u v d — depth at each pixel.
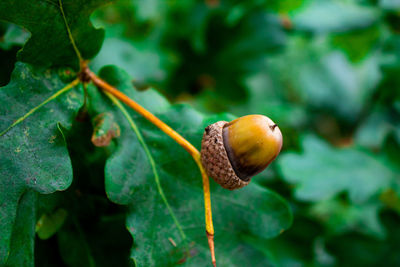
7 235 0.24
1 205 0.24
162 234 0.26
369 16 0.47
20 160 0.24
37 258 0.27
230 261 0.26
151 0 0.43
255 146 0.25
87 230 0.28
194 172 0.26
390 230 0.41
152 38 0.44
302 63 0.62
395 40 0.43
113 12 0.45
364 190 0.39
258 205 0.27
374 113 0.47
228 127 0.25
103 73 0.27
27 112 0.25
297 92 0.64
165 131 0.25
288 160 0.41
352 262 0.42
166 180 0.26
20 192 0.24
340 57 0.57
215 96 0.47
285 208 0.27
